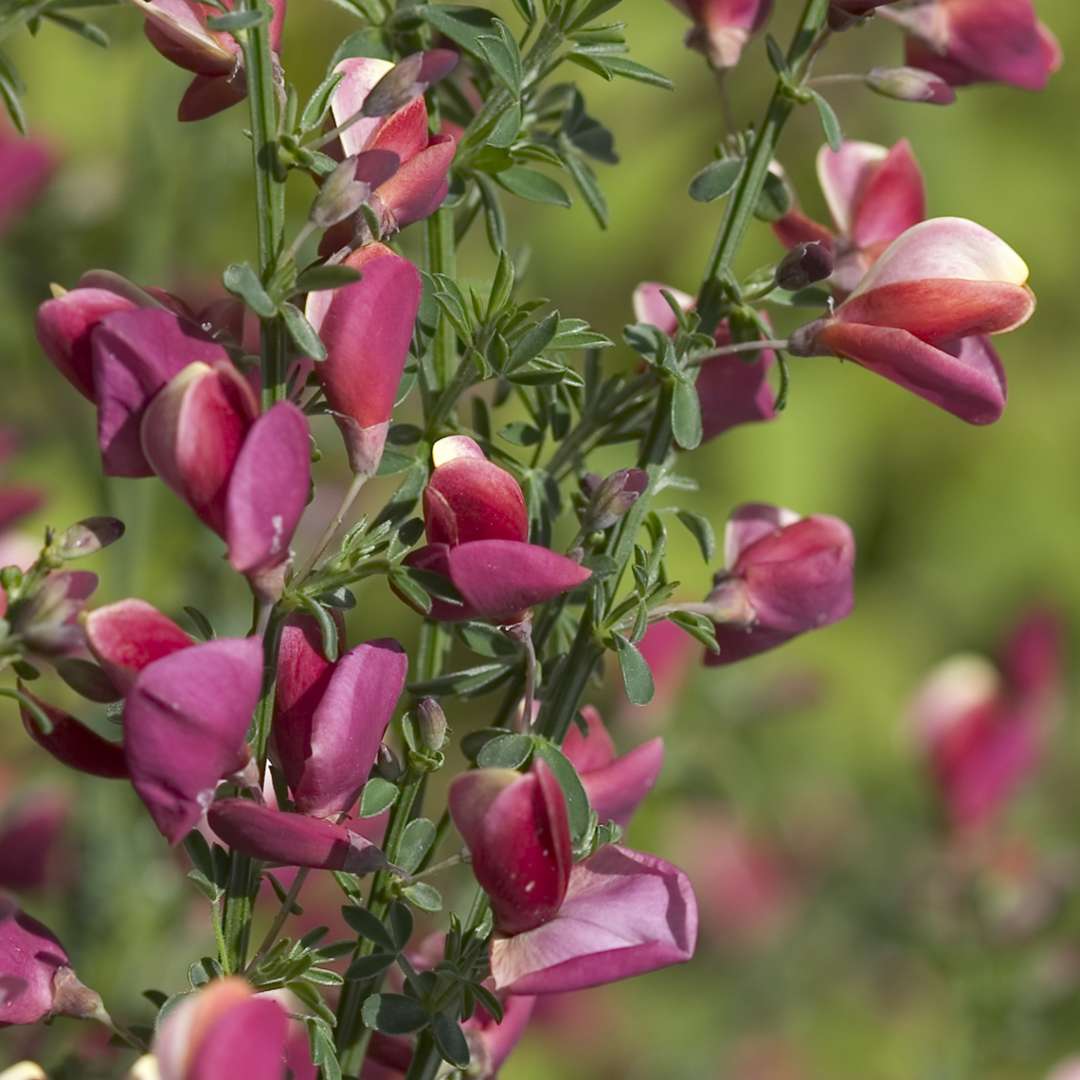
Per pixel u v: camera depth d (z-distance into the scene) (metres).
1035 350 1.35
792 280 0.53
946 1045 0.87
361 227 0.51
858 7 0.53
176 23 0.51
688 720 0.81
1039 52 0.55
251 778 0.49
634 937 0.50
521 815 0.49
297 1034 0.54
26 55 0.89
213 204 0.78
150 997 0.52
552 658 0.53
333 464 0.83
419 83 0.50
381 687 0.50
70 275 0.76
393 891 0.52
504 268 0.52
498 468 0.50
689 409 0.52
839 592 0.54
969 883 0.87
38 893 0.66
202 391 0.48
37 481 0.83
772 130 0.53
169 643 0.49
